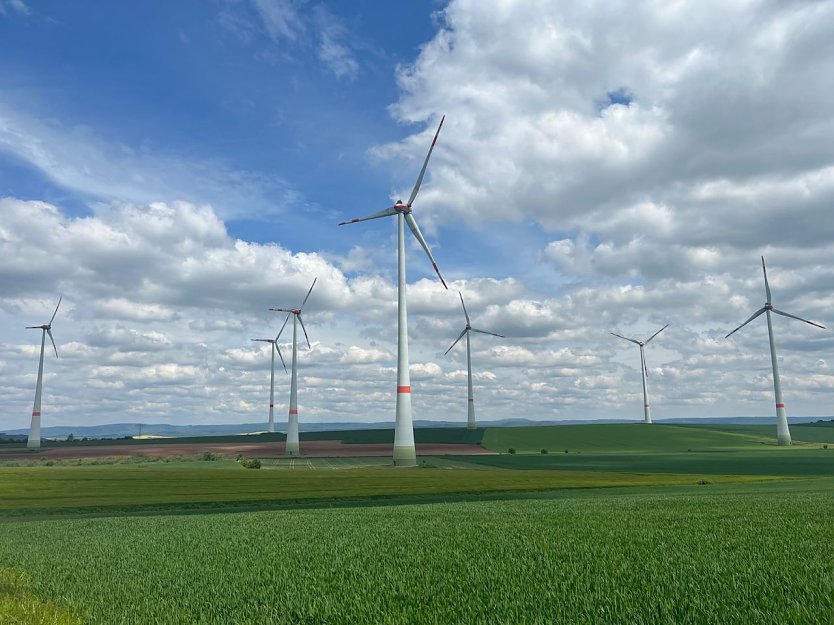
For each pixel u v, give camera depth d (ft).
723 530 45.62
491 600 25.11
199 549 47.44
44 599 29.50
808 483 138.00
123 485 154.10
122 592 30.71
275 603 27.14
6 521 96.84
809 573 28.09
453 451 355.15
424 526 58.29
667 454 315.17
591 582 27.96
